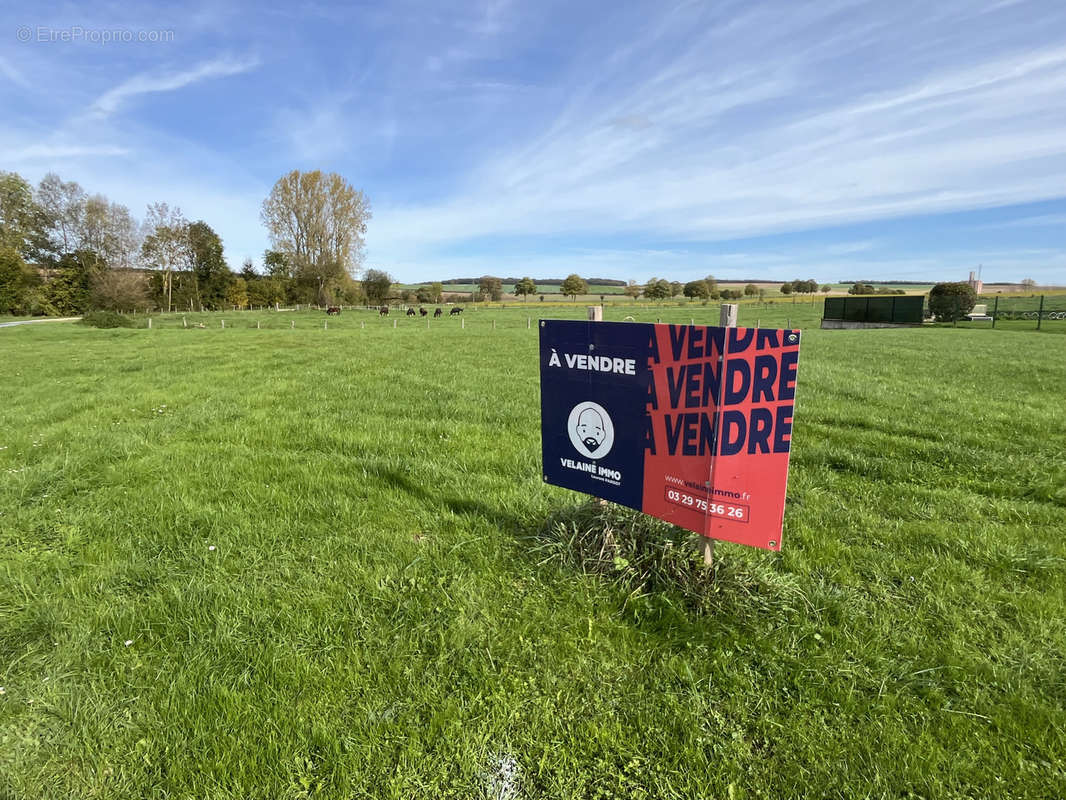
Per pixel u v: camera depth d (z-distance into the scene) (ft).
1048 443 18.45
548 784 5.98
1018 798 5.78
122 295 151.74
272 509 13.16
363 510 13.09
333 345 63.67
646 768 6.19
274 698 7.09
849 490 14.67
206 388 30.86
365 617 8.85
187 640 8.30
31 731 6.65
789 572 10.29
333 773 6.05
